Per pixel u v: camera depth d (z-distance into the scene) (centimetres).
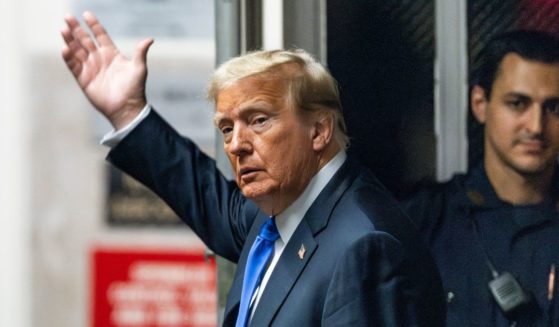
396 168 812
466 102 807
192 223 805
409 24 810
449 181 807
